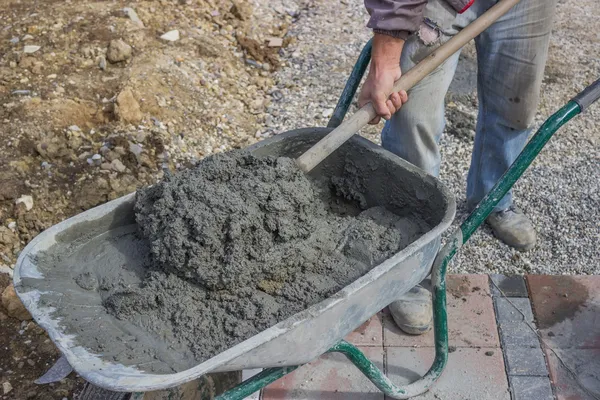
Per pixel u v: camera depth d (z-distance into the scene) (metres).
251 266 1.94
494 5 2.26
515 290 2.93
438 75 2.37
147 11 4.45
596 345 2.70
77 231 2.03
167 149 3.61
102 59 3.92
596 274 3.02
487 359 2.66
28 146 3.38
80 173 3.35
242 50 4.46
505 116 2.76
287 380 2.61
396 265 1.85
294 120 3.97
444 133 3.80
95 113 3.65
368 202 2.40
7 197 3.17
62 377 2.62
